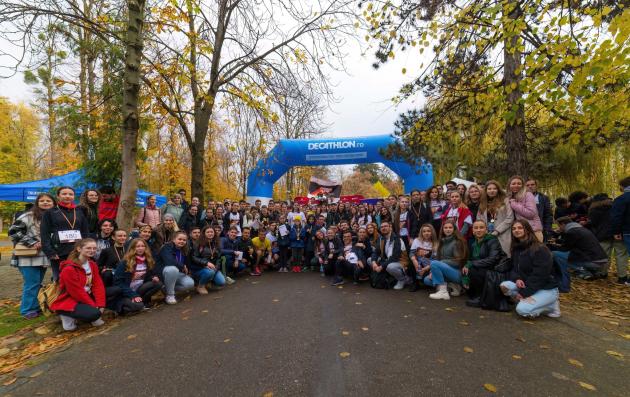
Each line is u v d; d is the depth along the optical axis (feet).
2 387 9.26
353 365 9.71
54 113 26.18
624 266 19.74
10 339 13.04
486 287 15.16
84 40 24.61
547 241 20.08
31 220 15.88
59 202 15.61
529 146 24.98
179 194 26.17
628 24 11.50
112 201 23.32
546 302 13.42
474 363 9.70
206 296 19.22
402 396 8.01
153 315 15.62
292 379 8.99
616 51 12.36
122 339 12.55
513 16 15.31
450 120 24.95
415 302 16.62
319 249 27.40
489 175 26.22
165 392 8.58
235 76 29.71
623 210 18.53
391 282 20.49
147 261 17.13
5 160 81.61
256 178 41.16
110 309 15.94
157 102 28.35
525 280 14.20
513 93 21.81
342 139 38.73
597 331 12.16
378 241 21.27
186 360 10.44
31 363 10.76
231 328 13.29
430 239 19.36
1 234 72.38
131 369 9.98
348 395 8.10
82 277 13.97
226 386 8.76
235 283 22.94
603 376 8.89
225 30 28.94
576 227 19.39
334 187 73.82
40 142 91.20
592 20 12.93
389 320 13.78
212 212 27.48
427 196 22.21
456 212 18.89
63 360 10.85
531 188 20.35
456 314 14.44
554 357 10.04
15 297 19.70
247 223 30.25
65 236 15.15
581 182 32.35
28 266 15.79
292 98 30.14
